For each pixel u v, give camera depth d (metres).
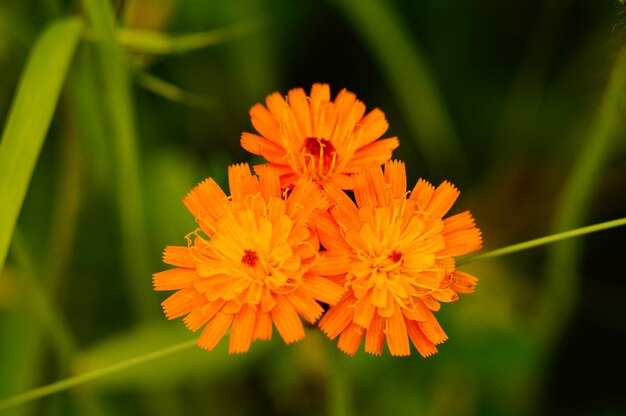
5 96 0.25
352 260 0.21
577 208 0.24
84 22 0.23
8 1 0.24
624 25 0.23
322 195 0.21
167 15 0.25
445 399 0.25
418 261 0.21
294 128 0.22
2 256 0.21
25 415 0.24
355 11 0.25
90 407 0.24
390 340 0.20
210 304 0.21
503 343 0.25
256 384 0.25
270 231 0.21
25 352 0.24
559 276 0.24
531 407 0.25
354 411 0.24
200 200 0.21
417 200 0.21
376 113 0.22
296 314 0.20
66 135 0.25
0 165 0.22
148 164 0.25
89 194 0.25
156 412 0.25
